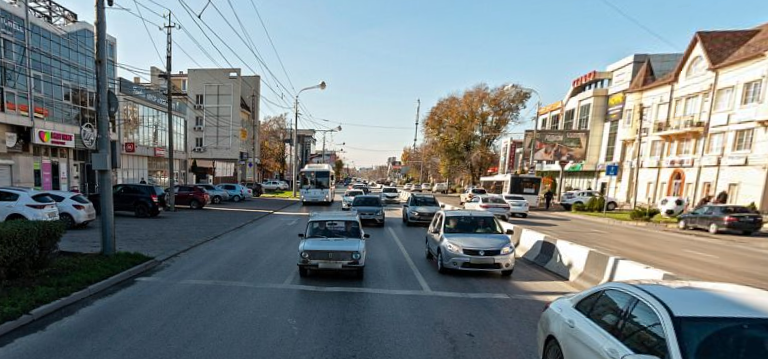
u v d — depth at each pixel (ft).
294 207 83.76
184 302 18.89
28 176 62.18
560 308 11.66
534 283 24.63
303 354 13.50
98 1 25.38
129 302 18.66
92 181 78.69
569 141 122.72
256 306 18.53
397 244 38.55
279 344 14.25
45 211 34.99
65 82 69.05
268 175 237.04
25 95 60.34
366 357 13.43
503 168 201.46
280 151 203.82
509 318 17.85
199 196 71.41
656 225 69.82
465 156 153.99
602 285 10.82
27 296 16.92
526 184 101.96
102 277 21.33
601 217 79.56
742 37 88.33
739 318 7.85
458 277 25.52
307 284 22.77
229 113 171.53
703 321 7.78
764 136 72.28
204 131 171.53
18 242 19.03
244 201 98.02
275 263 28.19
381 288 22.41
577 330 10.15
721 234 59.98
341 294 20.97
